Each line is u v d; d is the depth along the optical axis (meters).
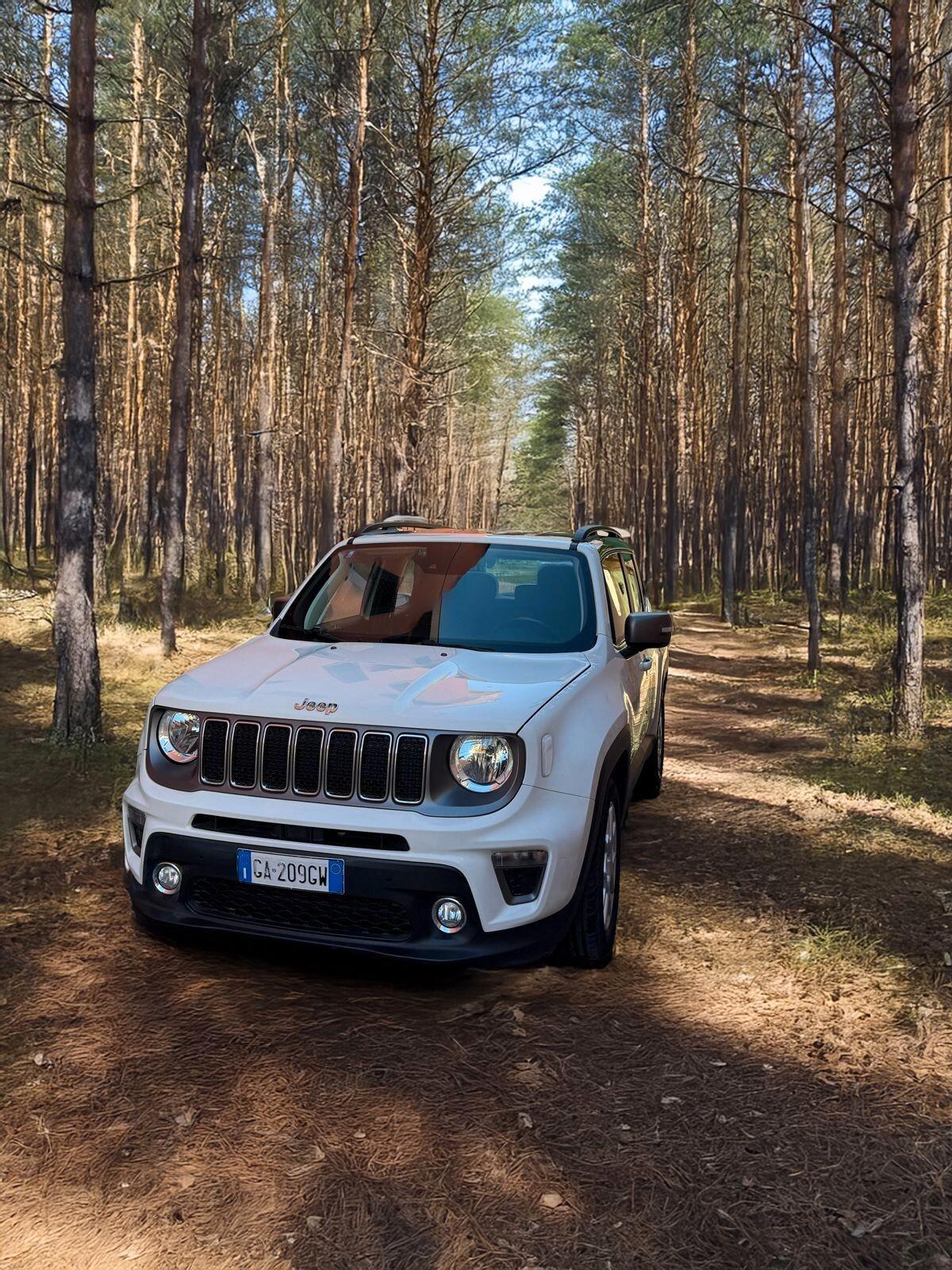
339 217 21.48
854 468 28.64
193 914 3.64
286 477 31.38
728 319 30.69
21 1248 2.31
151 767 3.73
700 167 24.03
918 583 9.08
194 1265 2.27
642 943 4.31
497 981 3.85
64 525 7.63
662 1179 2.63
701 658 16.00
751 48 14.48
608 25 17.94
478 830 3.33
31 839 5.50
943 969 4.05
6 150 20.31
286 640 4.62
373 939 3.41
